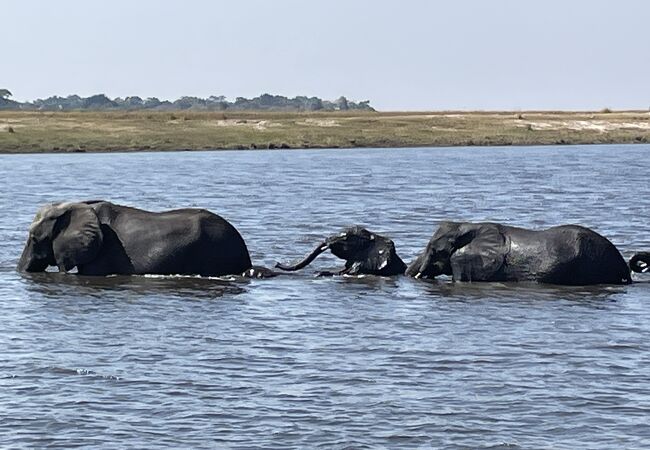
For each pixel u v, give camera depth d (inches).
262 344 1393.9
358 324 1512.1
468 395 1171.3
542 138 7618.1
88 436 1049.5
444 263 1870.1
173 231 1883.6
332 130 7308.1
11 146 6264.8
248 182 4074.8
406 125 7691.9
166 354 1341.0
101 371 1263.5
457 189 3752.5
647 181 4119.1
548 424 1080.2
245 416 1105.4
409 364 1295.5
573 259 1790.1
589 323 1505.9
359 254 1932.8
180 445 1025.5
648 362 1298.0
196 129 6973.4
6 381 1224.2
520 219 2743.6
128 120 7199.8
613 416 1102.4
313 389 1194.6
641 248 2206.0
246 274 1894.7
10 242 2329.0
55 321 1529.3
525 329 1473.9
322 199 3341.5
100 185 3890.3
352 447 1018.7
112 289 1766.7
